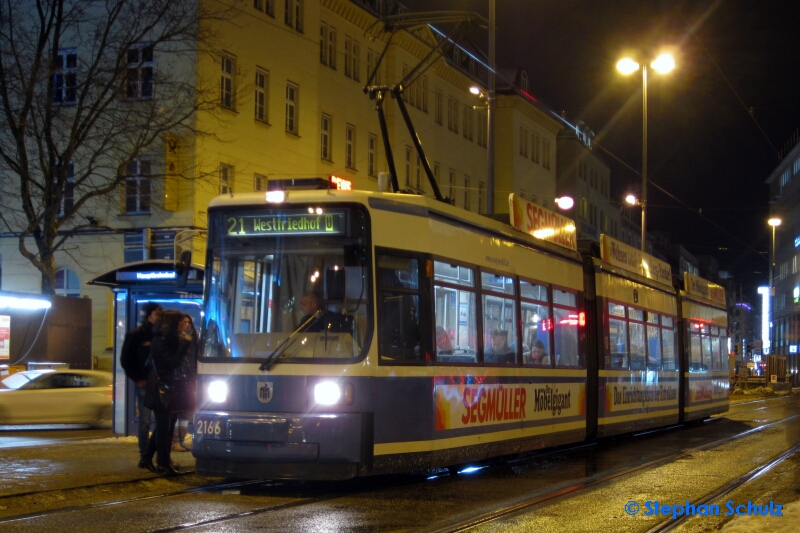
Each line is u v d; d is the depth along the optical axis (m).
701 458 14.92
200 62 29.88
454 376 11.66
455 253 11.98
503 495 10.46
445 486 11.22
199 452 10.49
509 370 13.18
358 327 10.38
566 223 16.36
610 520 8.89
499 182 56.22
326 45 38.88
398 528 8.30
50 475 11.12
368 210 10.59
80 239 31.86
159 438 11.30
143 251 30.72
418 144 16.12
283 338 10.45
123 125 27.20
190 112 27.88
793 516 8.68
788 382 59.34
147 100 28.28
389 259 10.73
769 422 25.12
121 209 31.05
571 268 16.11
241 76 31.91
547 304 14.88
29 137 30.44
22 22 31.19
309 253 10.62
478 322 12.45
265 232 10.77
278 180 11.48
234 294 10.77
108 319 31.75
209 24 29.62
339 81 39.72
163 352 11.26
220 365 10.59
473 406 12.09
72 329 27.56
